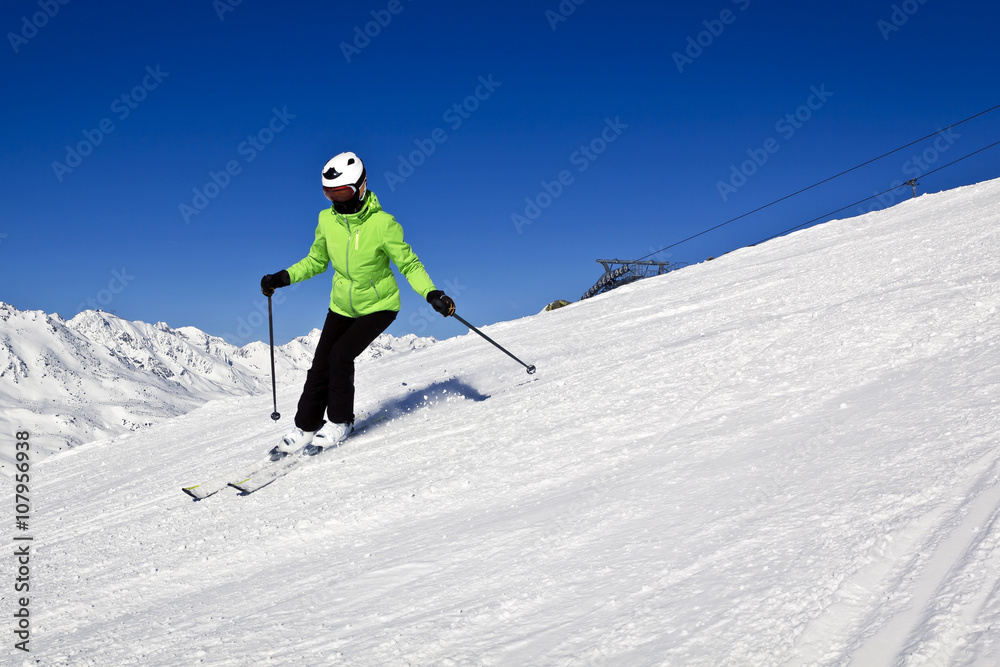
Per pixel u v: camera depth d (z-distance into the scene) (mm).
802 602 1673
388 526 3268
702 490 2584
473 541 2727
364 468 4387
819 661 1462
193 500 4773
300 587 2738
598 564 2215
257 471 4953
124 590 3207
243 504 4270
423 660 1896
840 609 1612
